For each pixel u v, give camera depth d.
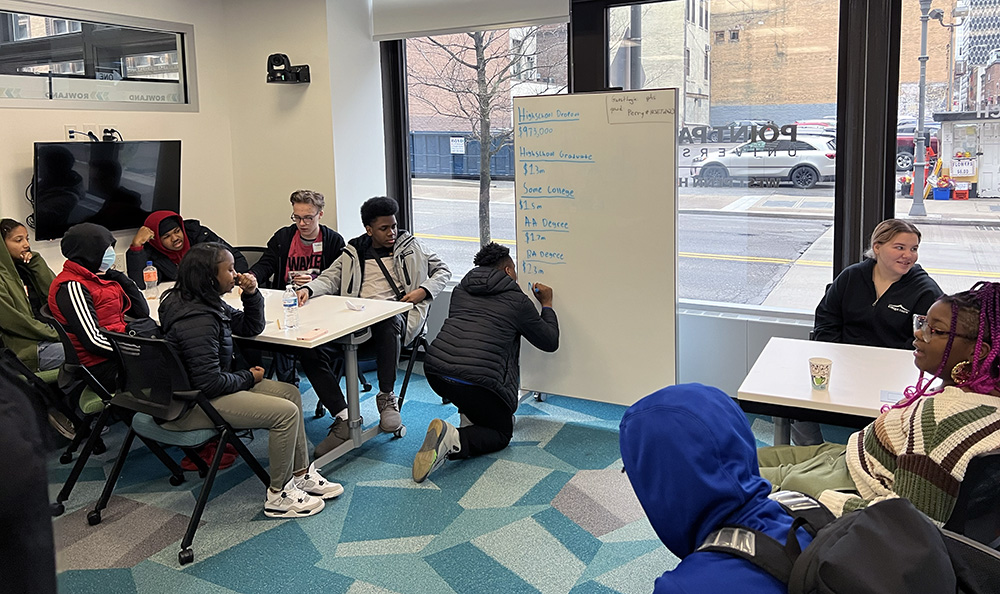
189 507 3.23
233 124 5.29
